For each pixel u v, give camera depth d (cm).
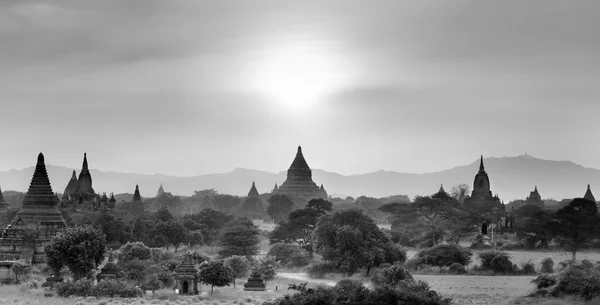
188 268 15612
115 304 13575
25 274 17112
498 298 14825
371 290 13038
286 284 17388
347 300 12481
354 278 18688
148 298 14588
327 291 12750
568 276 14662
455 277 18388
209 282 15850
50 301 13800
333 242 19850
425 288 13450
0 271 16775
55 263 16500
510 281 17650
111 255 16250
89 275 16712
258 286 16150
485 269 19450
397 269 16700
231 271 16388
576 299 14212
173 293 15288
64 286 14825
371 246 19625
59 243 16538
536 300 14325
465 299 14638
